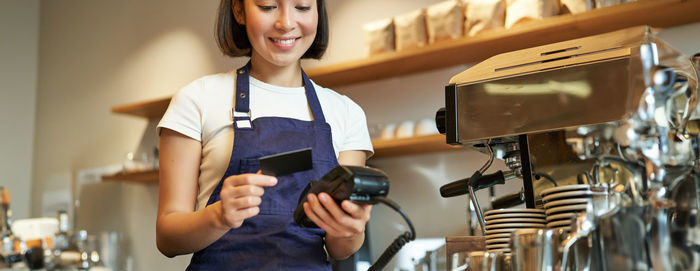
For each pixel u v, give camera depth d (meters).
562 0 2.78
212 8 4.27
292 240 1.30
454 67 3.31
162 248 1.32
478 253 0.99
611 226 0.88
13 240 2.39
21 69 4.99
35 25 5.14
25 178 4.89
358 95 3.62
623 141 0.94
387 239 3.45
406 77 3.47
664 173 0.90
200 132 1.39
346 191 1.05
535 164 1.07
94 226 4.55
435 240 3.30
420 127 3.14
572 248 0.89
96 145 4.66
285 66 1.47
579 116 1.01
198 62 4.27
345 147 1.54
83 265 2.52
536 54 1.10
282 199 1.33
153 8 4.54
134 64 4.57
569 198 0.95
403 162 3.48
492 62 1.15
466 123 1.15
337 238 1.35
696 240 0.88
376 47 3.25
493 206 1.33
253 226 1.29
